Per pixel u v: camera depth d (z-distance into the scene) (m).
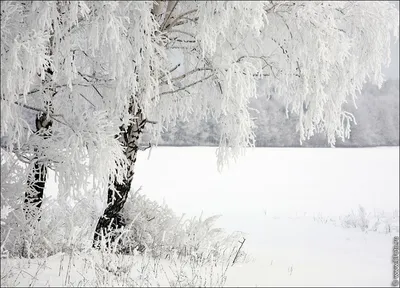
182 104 12.12
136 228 11.41
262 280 8.61
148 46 9.51
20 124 9.06
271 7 10.37
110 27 8.83
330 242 14.39
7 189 9.67
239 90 9.84
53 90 10.06
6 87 8.30
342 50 10.02
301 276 9.08
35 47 8.16
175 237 11.42
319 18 10.03
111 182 9.80
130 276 8.47
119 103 10.04
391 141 86.00
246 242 14.30
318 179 37.62
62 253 9.51
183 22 11.00
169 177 36.41
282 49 10.78
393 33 10.63
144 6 9.32
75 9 8.53
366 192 31.19
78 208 11.39
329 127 11.50
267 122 73.88
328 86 11.31
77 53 10.89
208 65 10.48
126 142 10.94
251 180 36.34
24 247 9.60
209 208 23.20
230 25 9.97
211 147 67.00
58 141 9.62
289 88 11.37
